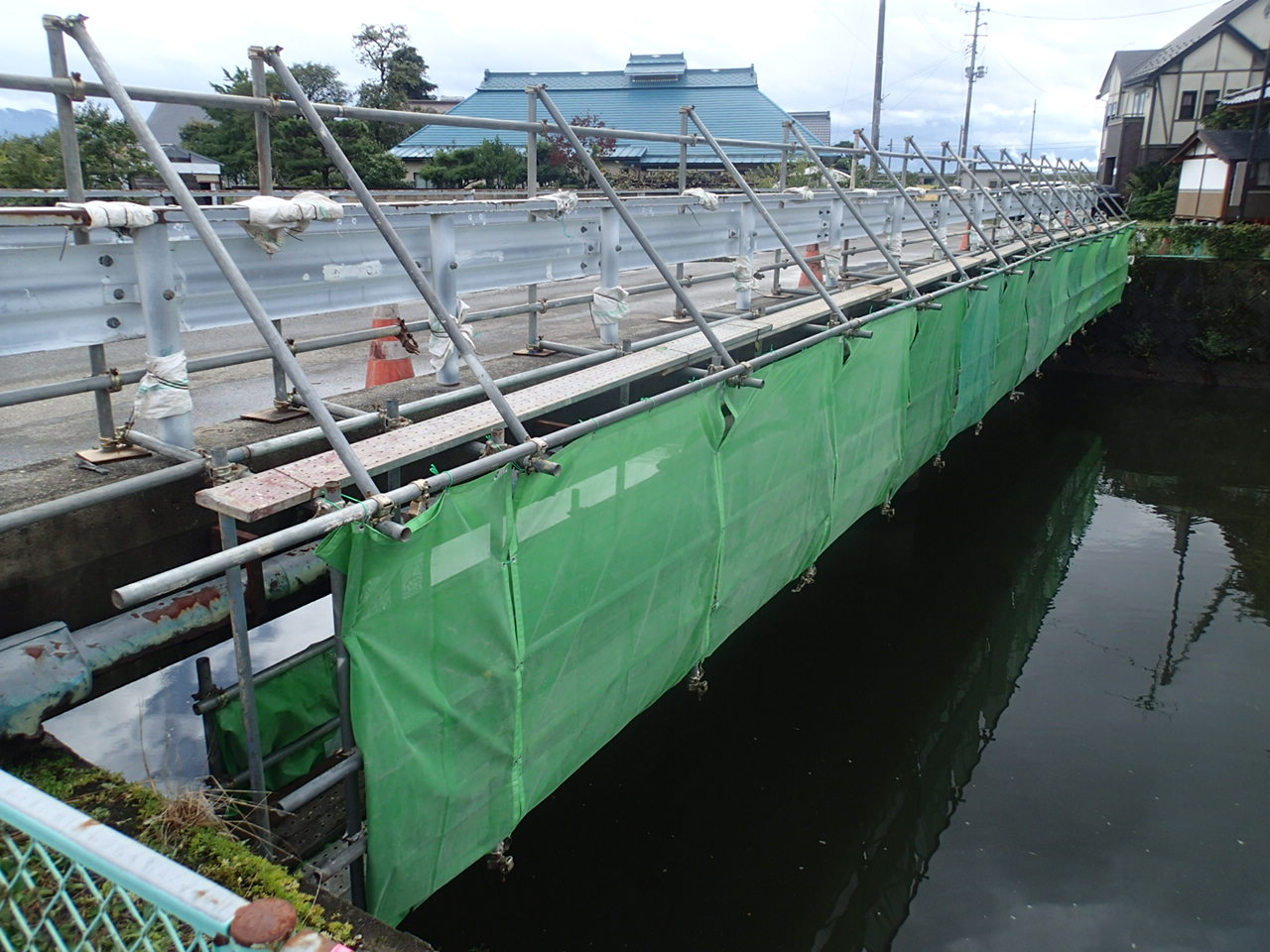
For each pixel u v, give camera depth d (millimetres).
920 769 7277
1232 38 34688
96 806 2602
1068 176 18766
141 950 1783
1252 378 19891
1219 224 24062
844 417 5953
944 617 9820
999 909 5926
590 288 11844
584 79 38531
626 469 3639
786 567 5629
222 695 3051
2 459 4152
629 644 4000
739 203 6812
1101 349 20906
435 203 4297
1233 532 12938
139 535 3127
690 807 6457
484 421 3465
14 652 2721
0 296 2734
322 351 7461
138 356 7258
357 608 2514
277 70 3291
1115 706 8445
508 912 5410
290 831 3088
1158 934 5719
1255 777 7379
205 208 3139
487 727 3176
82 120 13789
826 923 5648
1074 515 13445
